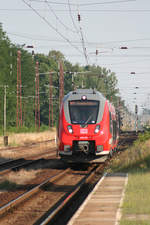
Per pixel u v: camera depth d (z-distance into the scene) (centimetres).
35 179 5591
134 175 5116
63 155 6638
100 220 2803
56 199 4159
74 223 2741
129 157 6931
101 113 6688
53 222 3219
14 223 3222
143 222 2666
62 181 5412
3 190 4684
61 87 17412
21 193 4453
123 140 15862
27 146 12262
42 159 8512
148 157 6456
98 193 3941
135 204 3256
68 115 6694
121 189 4138
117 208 3200
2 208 3481
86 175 6022
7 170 6325
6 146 12356
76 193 4325
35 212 3581
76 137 6538
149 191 3812
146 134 10162
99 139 6525
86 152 6556
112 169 6309
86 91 6975
